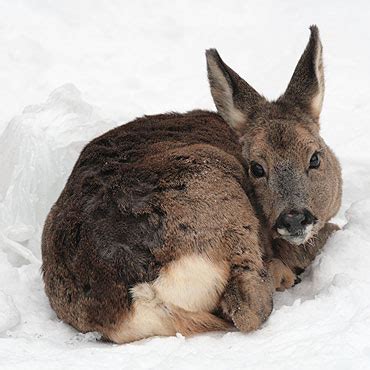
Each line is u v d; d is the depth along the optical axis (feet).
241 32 71.00
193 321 35.22
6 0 74.69
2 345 34.47
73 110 55.16
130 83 65.87
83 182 37.60
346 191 50.62
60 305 37.14
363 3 71.51
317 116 41.42
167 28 72.59
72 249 36.22
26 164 50.42
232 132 42.65
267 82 63.41
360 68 63.05
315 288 38.01
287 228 36.83
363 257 38.04
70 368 31.65
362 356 30.17
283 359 30.89
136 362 31.94
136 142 39.93
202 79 66.23
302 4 72.84
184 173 36.04
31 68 67.41
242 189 37.04
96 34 72.08
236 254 35.35
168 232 34.83
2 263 43.68
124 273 34.65
